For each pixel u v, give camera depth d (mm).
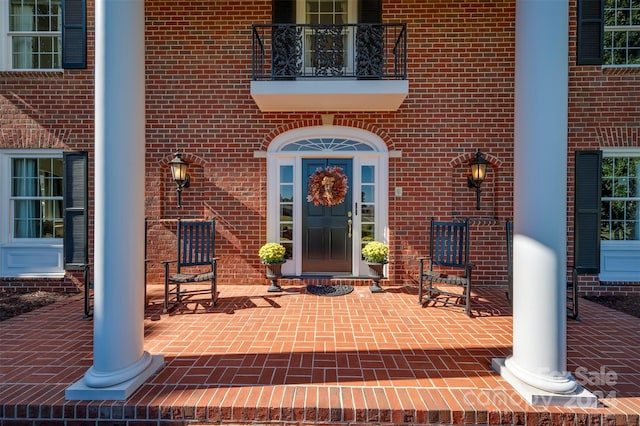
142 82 2484
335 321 3721
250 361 2770
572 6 4977
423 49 5141
